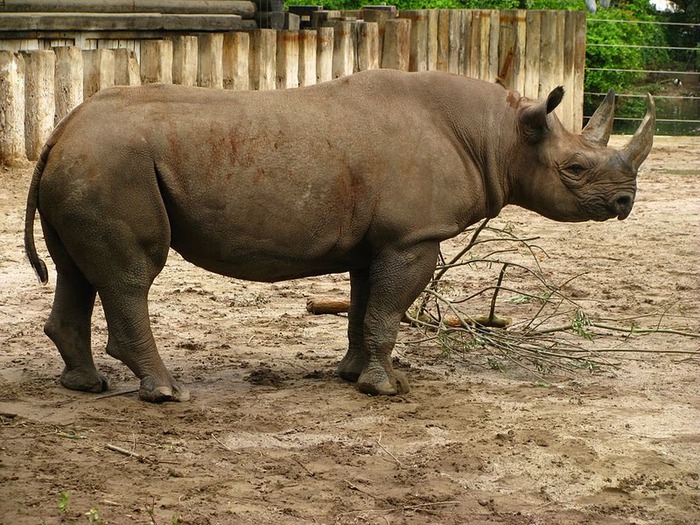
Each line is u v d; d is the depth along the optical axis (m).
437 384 10.08
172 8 23.50
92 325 11.91
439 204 9.47
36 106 20.22
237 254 9.19
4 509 7.06
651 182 24.00
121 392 9.50
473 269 15.41
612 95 10.26
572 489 7.75
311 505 7.33
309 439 8.52
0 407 9.02
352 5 36.66
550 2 38.75
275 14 25.30
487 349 11.40
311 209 9.18
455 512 7.31
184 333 11.76
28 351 10.80
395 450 8.34
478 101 9.80
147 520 6.98
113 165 8.76
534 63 29.33
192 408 9.14
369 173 9.31
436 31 27.92
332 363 10.76
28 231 9.20
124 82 21.41
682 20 47.47
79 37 22.05
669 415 9.32
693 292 14.31
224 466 7.93
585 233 18.28
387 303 9.55
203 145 8.96
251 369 10.45
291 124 9.20
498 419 9.09
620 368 10.81
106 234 8.84
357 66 26.20
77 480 7.57
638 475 8.00
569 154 9.88
